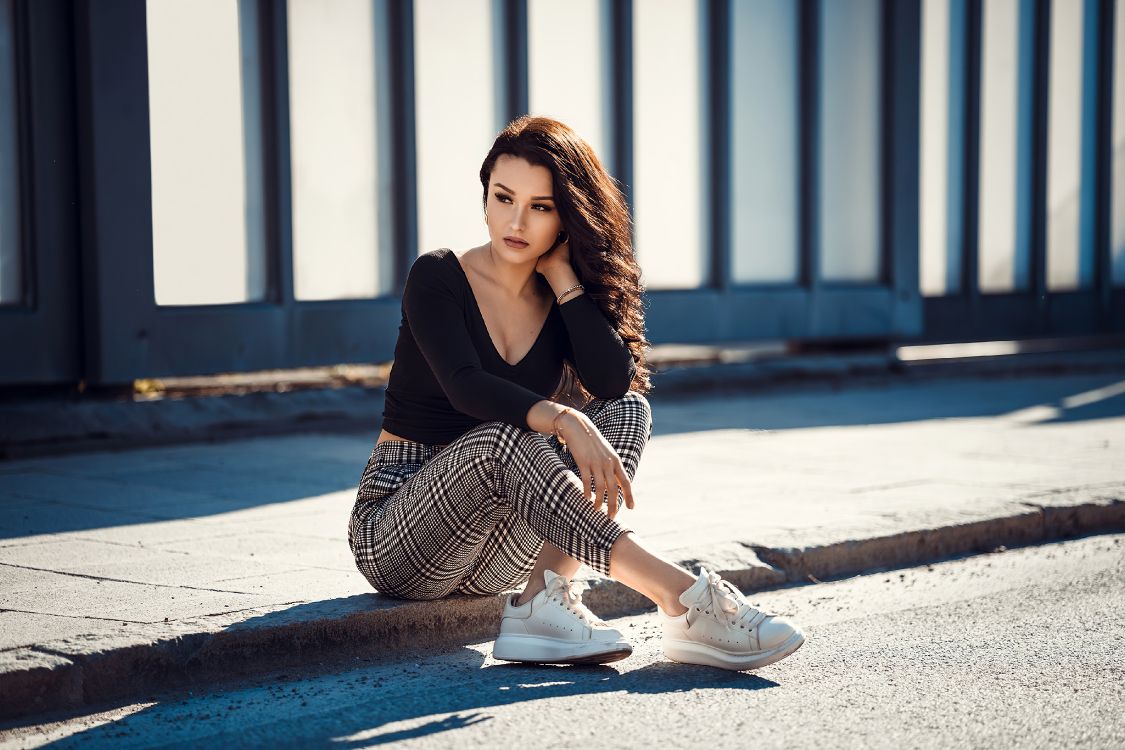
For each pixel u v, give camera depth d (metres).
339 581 3.83
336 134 7.68
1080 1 11.75
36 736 2.85
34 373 6.61
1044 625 3.82
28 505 5.11
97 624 3.29
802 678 3.28
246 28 7.24
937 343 11.06
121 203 6.70
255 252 7.34
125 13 6.66
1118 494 5.45
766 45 9.72
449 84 8.16
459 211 8.27
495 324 3.39
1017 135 11.42
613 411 3.37
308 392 7.56
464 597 3.63
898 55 10.29
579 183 3.35
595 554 3.15
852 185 10.23
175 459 6.36
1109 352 11.77
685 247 9.41
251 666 3.30
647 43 9.15
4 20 6.48
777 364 9.74
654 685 3.21
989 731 2.88
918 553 4.74
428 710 3.03
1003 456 6.56
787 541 4.47
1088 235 12.01
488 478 3.15
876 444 7.02
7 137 6.52
